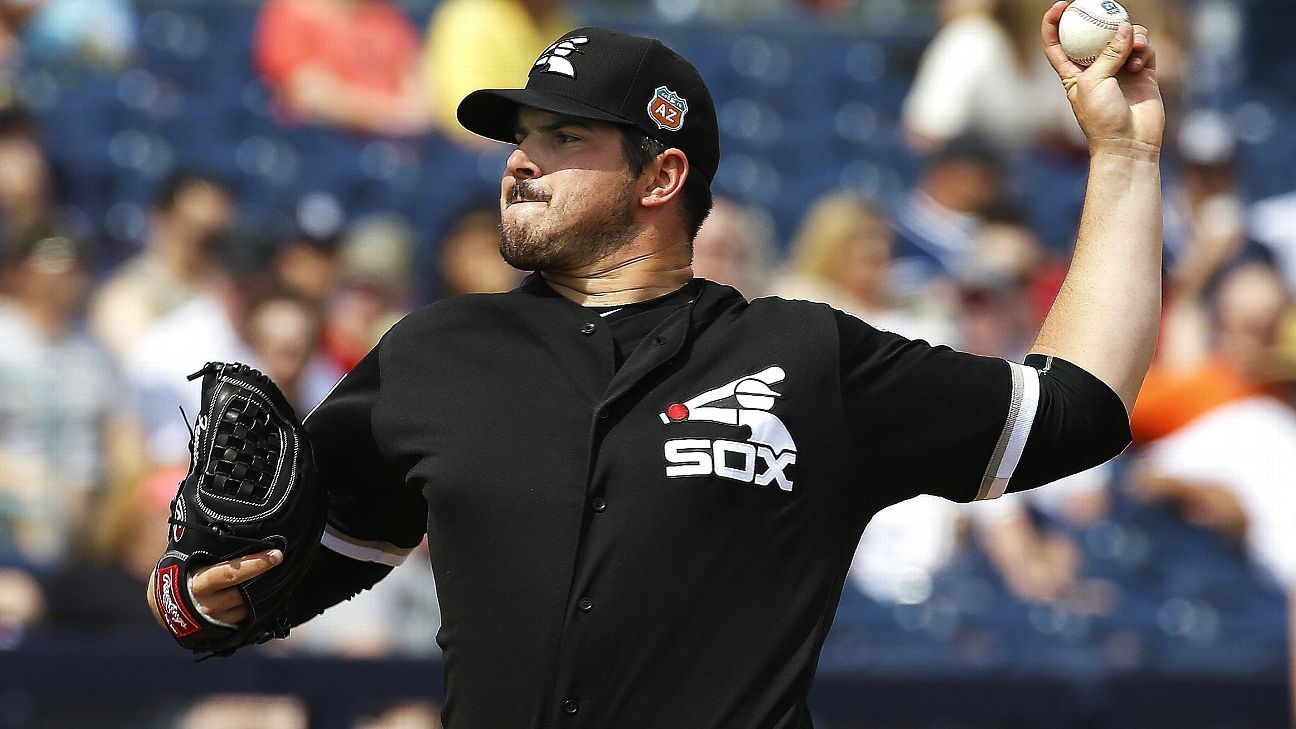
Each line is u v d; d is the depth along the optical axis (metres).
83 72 30.34
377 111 30.20
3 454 18.66
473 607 7.54
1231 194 27.72
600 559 7.41
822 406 7.70
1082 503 22.39
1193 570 22.06
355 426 8.12
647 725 7.34
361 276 22.39
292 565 8.00
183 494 7.90
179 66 31.56
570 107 8.13
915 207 26.20
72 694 16.97
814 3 38.50
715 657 7.40
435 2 33.31
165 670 17.09
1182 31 32.00
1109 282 8.17
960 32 30.61
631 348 7.93
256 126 29.91
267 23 30.36
